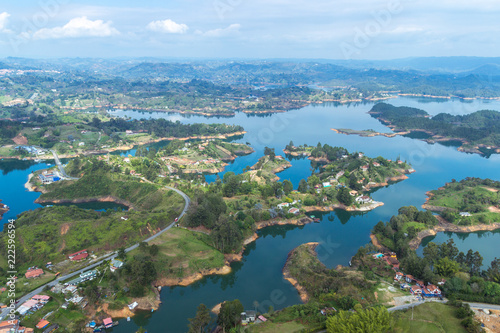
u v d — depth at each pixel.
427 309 145.62
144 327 151.00
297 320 144.25
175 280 184.00
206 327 147.00
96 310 157.25
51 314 150.25
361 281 166.62
